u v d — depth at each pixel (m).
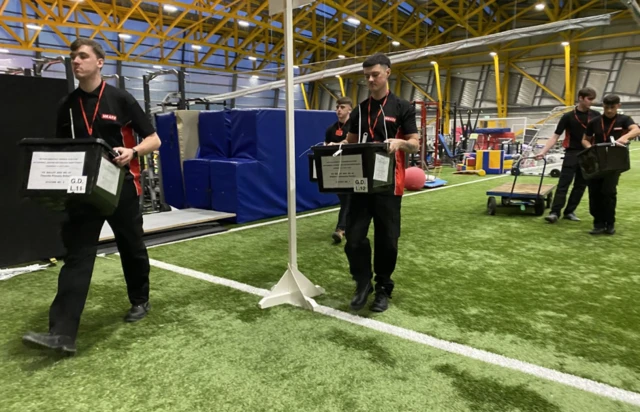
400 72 25.64
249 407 1.64
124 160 2.07
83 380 1.86
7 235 3.51
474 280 3.14
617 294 2.83
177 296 2.87
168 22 20.19
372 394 1.73
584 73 20.09
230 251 4.06
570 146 5.07
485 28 21.48
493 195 5.69
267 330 2.34
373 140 2.44
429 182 8.80
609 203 4.36
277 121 5.71
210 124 6.03
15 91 3.47
